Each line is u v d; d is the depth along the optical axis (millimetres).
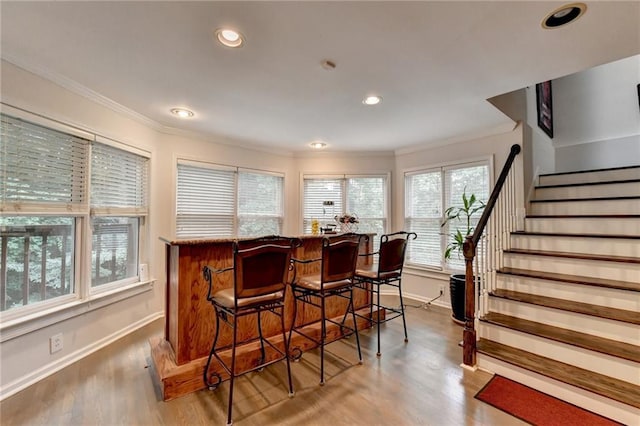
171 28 1710
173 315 2285
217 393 2031
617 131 4137
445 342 2852
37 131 2193
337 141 4168
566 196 3506
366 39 1811
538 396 1969
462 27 1693
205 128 3586
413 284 4406
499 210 2910
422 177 4406
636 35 1762
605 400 1755
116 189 2912
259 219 4504
